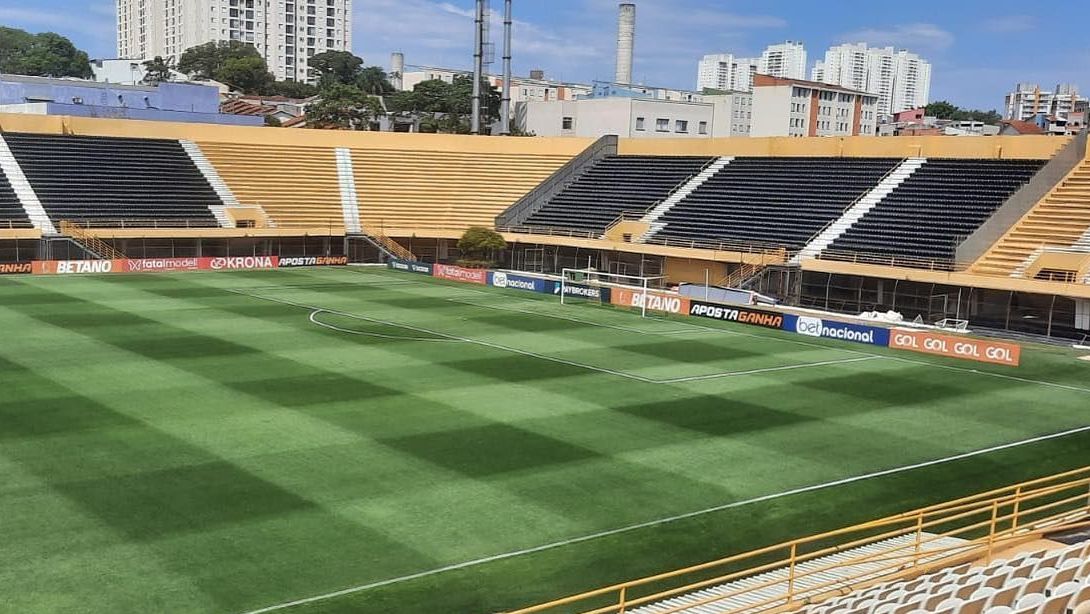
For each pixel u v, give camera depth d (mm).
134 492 24125
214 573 19688
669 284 74375
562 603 16562
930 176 70250
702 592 19438
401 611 18453
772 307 61812
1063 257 54875
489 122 153875
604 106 120625
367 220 83688
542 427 31453
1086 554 18172
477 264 78250
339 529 22266
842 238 66062
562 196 85812
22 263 66062
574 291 65875
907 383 40531
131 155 82812
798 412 34812
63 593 18547
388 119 146000
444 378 38219
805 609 16828
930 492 26516
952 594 15570
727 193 78125
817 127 161875
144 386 35062
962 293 57438
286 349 42906
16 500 23297
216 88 109188
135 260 70125
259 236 78688
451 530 22500
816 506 25078
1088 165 64562
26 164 77312
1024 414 35500
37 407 31719
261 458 27125
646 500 25031
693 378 40094
